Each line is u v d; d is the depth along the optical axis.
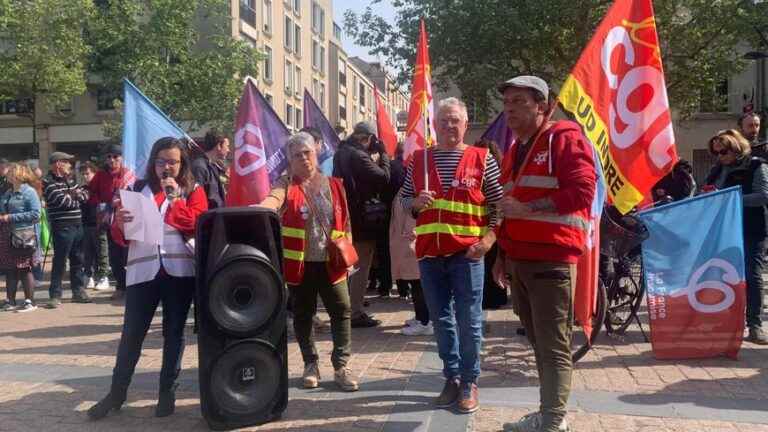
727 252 5.48
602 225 5.61
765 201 5.74
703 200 5.54
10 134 34.16
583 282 4.85
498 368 5.31
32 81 23.81
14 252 8.26
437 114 4.40
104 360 5.74
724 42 18.19
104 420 4.23
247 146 6.09
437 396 4.60
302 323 4.81
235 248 4.02
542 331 3.67
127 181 5.50
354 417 4.21
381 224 6.77
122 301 9.07
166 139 4.31
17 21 22.47
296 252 4.61
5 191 8.88
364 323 6.96
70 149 34.47
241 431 4.00
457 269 4.23
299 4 42.62
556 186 3.62
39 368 5.46
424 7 17.61
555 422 3.62
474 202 4.23
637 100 4.71
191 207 4.32
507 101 3.72
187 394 4.76
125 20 24.55
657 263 5.58
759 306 6.02
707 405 4.35
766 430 3.93
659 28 17.95
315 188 4.72
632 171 4.71
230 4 30.14
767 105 18.36
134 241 4.26
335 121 50.56
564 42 18.42
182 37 25.53
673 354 5.50
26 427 4.11
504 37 17.08
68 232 8.64
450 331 4.37
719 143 6.02
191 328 7.03
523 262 3.70
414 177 4.38
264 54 27.52
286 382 4.18
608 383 4.86
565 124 3.66
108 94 32.94
